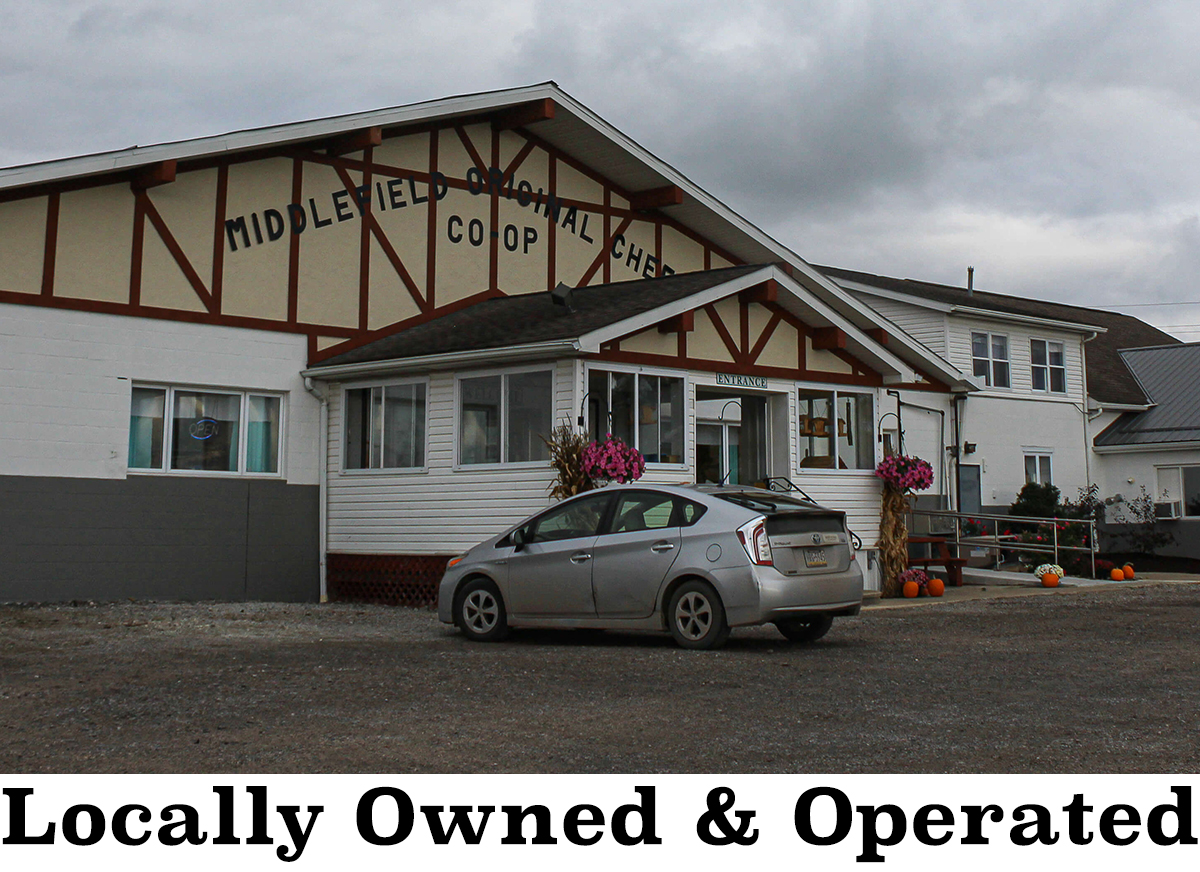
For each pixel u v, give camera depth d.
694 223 22.38
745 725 7.32
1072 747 6.71
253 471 16.97
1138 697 8.30
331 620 13.97
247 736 6.98
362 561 17.09
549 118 19.52
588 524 11.55
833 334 17.92
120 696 8.16
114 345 15.59
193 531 16.31
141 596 15.81
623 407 15.69
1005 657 10.38
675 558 10.85
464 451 16.23
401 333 18.20
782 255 21.30
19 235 14.87
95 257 15.45
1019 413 28.88
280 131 16.53
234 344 16.66
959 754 6.56
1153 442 29.94
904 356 21.77
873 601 17.22
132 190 15.78
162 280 16.02
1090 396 31.02
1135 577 22.98
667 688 8.63
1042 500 26.28
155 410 16.09
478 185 19.55
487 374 16.05
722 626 10.59
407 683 8.77
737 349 17.02
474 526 16.00
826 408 18.20
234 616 13.97
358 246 18.00
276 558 17.05
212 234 16.50
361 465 17.31
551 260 20.47
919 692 8.51
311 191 17.53
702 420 17.58
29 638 11.39
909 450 26.08
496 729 7.19
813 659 10.18
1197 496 29.70
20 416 14.87
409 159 18.67
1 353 14.73
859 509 18.33
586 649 10.93
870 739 6.94
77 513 15.31
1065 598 17.66
